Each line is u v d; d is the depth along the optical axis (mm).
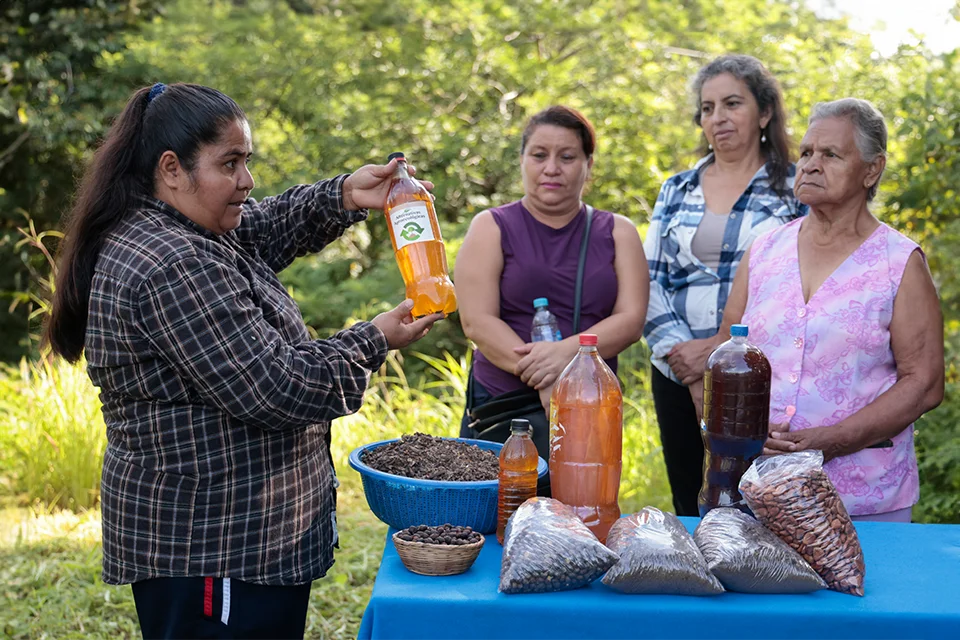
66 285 1896
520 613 1664
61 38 9688
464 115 9633
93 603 3869
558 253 2857
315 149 9406
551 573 1691
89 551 4480
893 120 6148
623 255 2895
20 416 5758
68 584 4031
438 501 1959
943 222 4926
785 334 2510
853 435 2359
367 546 4430
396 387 6672
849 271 2475
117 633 3633
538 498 1856
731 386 2125
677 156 8734
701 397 3018
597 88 9219
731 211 3178
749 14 9359
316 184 2361
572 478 1935
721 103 3207
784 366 2494
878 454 2430
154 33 10078
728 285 3148
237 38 10281
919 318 2428
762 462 1878
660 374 3283
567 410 1938
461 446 2242
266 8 11062
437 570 1781
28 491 5297
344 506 5133
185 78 9750
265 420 1829
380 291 8609
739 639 1656
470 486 1935
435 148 9125
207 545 1874
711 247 3186
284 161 9758
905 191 4887
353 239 9711
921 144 4871
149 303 1771
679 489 3332
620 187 8945
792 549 1794
